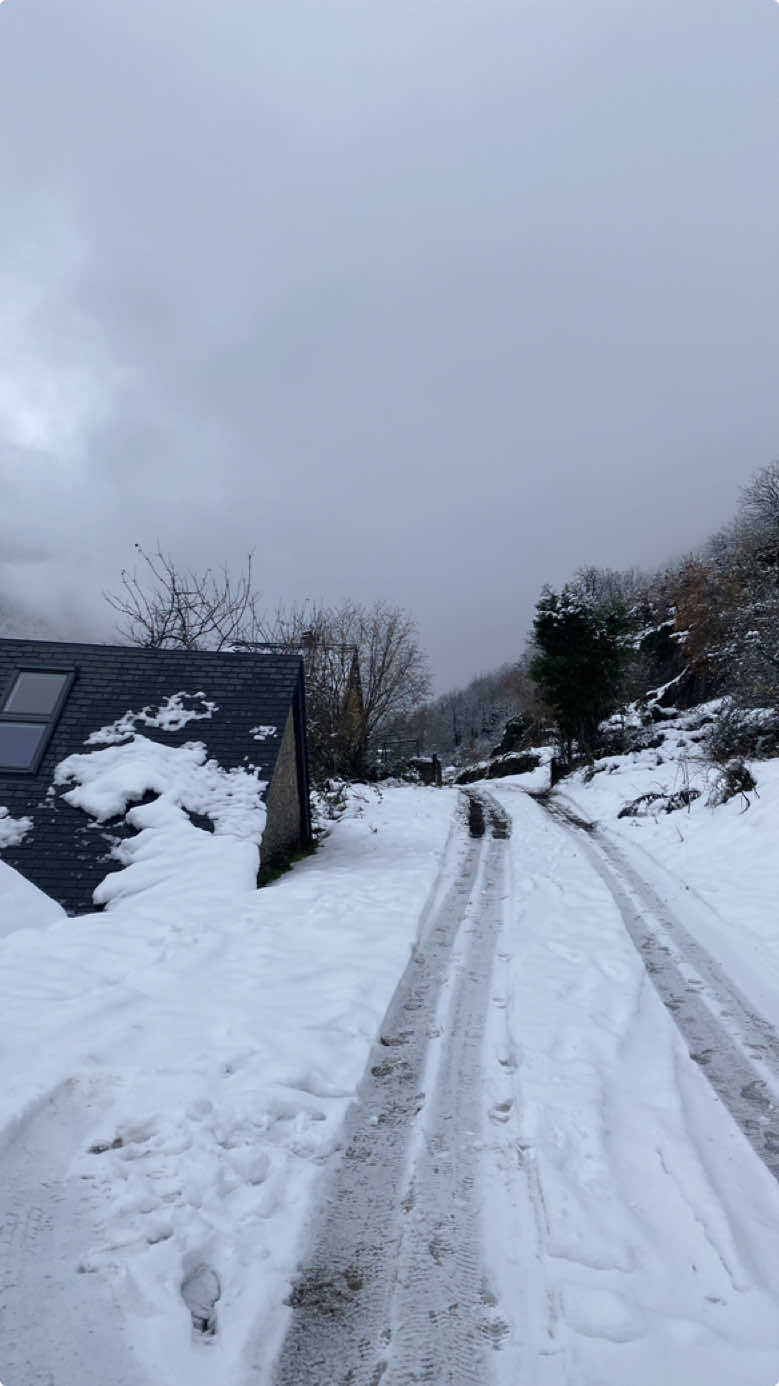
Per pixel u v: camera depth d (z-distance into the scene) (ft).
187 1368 6.93
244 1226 8.85
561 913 23.65
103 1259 8.02
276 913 21.61
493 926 22.48
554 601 81.51
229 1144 10.30
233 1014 14.21
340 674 80.79
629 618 92.22
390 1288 8.21
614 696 82.17
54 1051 11.94
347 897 24.22
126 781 26.99
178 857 24.49
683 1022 15.38
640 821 42.47
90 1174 9.39
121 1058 12.12
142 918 19.90
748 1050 14.10
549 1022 14.87
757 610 60.75
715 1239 8.90
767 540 88.69
